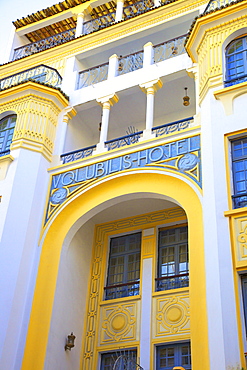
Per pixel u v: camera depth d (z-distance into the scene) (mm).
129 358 12531
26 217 14094
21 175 14781
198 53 14586
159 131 14320
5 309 12609
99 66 17531
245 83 12586
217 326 9812
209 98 13102
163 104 16734
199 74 14188
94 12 20734
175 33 17391
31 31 21594
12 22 21641
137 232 15281
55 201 14570
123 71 16969
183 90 16234
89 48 18297
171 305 13203
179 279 13641
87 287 14781
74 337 13234
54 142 16109
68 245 14109
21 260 13430
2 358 12023
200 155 12906
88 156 14930
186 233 14523
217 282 10242
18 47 21469
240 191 11383
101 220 15719
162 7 17359
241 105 12477
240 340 9398
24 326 12719
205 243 11133
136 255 14906
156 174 13297
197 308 10562
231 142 12203
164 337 12820
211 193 11617
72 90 17266
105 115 15906
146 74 15992
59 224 14211
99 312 14219
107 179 14008
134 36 17688
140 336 13141
